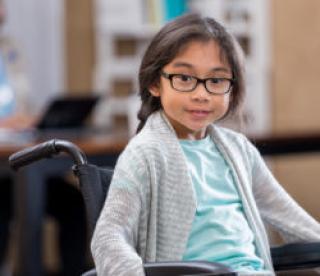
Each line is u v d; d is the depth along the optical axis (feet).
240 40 26.99
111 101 25.98
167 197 8.50
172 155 8.62
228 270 7.06
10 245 21.94
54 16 25.16
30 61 24.75
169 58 8.63
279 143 18.45
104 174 8.79
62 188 19.25
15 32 24.66
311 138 18.92
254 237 8.94
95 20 25.84
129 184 8.25
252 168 9.59
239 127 9.56
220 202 8.86
